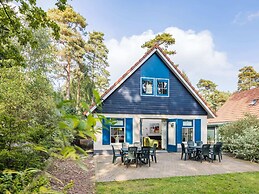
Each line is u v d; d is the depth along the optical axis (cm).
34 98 1014
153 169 1005
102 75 3266
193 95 1675
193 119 1673
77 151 132
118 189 698
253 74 4250
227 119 2234
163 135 1725
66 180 707
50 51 1673
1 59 685
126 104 1532
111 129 1488
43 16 584
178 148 1595
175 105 1639
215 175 898
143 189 701
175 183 773
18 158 396
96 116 130
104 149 1452
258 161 1212
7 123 445
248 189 719
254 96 2258
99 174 895
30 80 1162
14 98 831
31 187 177
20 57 652
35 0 555
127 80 1548
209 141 2428
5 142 423
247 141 1287
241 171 988
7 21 566
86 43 2714
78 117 121
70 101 124
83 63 2669
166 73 1634
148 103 1580
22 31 604
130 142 1516
